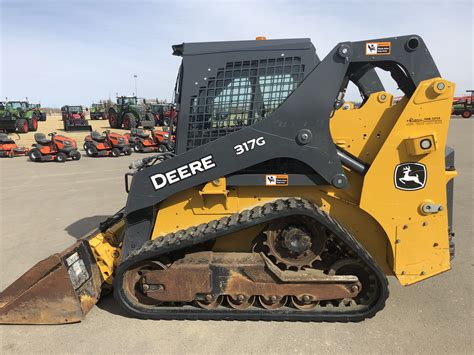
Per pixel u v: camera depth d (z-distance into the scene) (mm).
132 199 3301
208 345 2969
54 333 3193
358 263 3203
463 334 3039
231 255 3326
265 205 3242
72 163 13992
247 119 3275
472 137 17656
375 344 2934
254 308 3309
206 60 3262
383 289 3074
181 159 3209
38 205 7594
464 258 4457
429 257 3176
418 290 3764
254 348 2918
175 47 3453
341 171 3111
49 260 3246
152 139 17766
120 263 3258
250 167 3314
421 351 2844
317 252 3217
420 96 2992
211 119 3305
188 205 3398
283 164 3283
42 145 14406
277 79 3219
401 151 3066
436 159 3043
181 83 3391
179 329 3193
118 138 16078
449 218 3428
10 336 3166
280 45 3201
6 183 10094
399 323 3201
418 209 3119
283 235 3193
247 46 3242
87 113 51938
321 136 3088
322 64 3043
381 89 4230
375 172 3115
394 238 3176
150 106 30266
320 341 2980
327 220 3014
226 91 3275
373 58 3025
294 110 3078
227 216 3377
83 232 5887
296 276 3152
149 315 3316
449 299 3582
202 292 3232
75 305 3311
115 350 2947
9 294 3336
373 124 3281
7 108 25125
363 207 3166
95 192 8727
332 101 3057
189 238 3127
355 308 3234
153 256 3205
